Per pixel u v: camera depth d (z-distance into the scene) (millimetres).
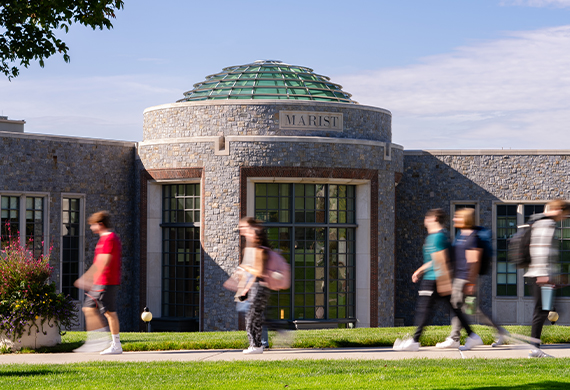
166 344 12805
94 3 17000
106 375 9641
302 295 23719
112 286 11898
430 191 28328
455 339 11922
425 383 8859
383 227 24734
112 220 25359
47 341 13125
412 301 28250
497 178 28000
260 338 11688
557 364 10188
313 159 23281
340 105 24281
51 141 23875
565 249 27359
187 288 24500
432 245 10953
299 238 23781
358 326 24406
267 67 29094
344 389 8570
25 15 16938
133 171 26172
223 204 23188
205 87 28656
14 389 8758
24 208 23219
